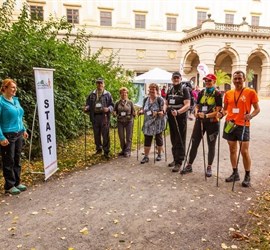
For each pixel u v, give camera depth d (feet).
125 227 11.71
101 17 96.27
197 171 18.62
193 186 15.97
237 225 11.76
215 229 11.50
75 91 26.14
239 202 13.89
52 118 18.21
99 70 39.70
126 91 22.31
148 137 20.49
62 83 24.13
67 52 27.71
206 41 90.58
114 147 24.49
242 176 17.54
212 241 10.68
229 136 15.85
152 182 16.70
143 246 10.41
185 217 12.50
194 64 104.99
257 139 29.04
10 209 13.33
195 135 17.65
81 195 14.96
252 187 15.78
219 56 103.50
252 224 11.85
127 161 21.33
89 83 33.32
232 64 98.27
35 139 21.97
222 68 105.60
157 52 102.63
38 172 18.11
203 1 105.29
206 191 15.24
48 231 11.42
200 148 25.17
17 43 20.30
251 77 97.50
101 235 11.13
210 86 16.84
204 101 16.98
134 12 99.04
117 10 97.45
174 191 15.31
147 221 12.18
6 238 10.92
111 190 15.60
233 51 93.97
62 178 17.67
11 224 11.95
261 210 13.06
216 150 24.41
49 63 22.26
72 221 12.21
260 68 108.78
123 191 15.44
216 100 16.71
